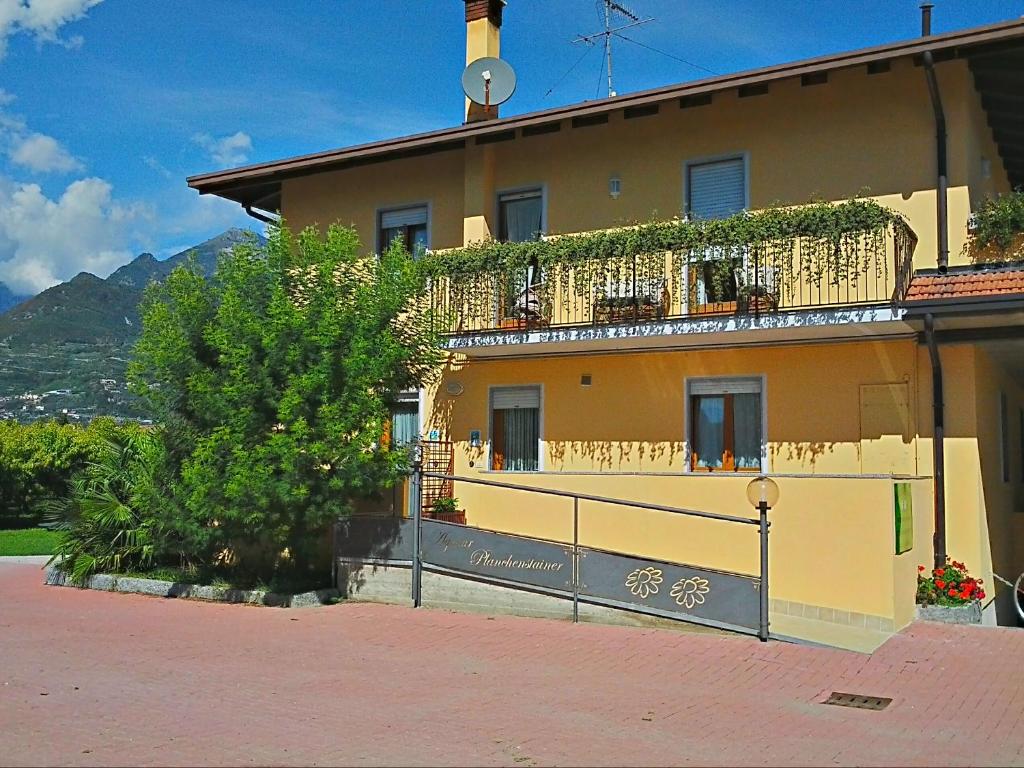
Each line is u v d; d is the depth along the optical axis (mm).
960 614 12305
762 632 11188
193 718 7941
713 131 15992
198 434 14711
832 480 12164
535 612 12797
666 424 15852
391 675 9555
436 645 11047
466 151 17922
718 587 11617
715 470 15438
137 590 15406
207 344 14719
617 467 16172
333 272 14672
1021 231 13609
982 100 15180
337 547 14594
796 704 8562
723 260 14219
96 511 16125
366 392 14039
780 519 12516
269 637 11562
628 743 7246
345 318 14148
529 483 15172
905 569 12219
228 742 7227
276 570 15320
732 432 15375
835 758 6984
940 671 9820
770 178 15484
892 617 11602
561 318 15727
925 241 14234
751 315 13883
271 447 13461
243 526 14227
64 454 33656
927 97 14406
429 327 15227
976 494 13414
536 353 16719
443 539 13656
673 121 16359
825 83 15070
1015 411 17656
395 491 15609
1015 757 7070
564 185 17281
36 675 9578
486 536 13289
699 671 9758
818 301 13859
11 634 11828
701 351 15633
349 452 13781
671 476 13750
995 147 16406
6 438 33031
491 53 19609
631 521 14078
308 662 10172
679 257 14609
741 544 13031
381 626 12219
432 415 17922
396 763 6711
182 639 11461
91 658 10398
